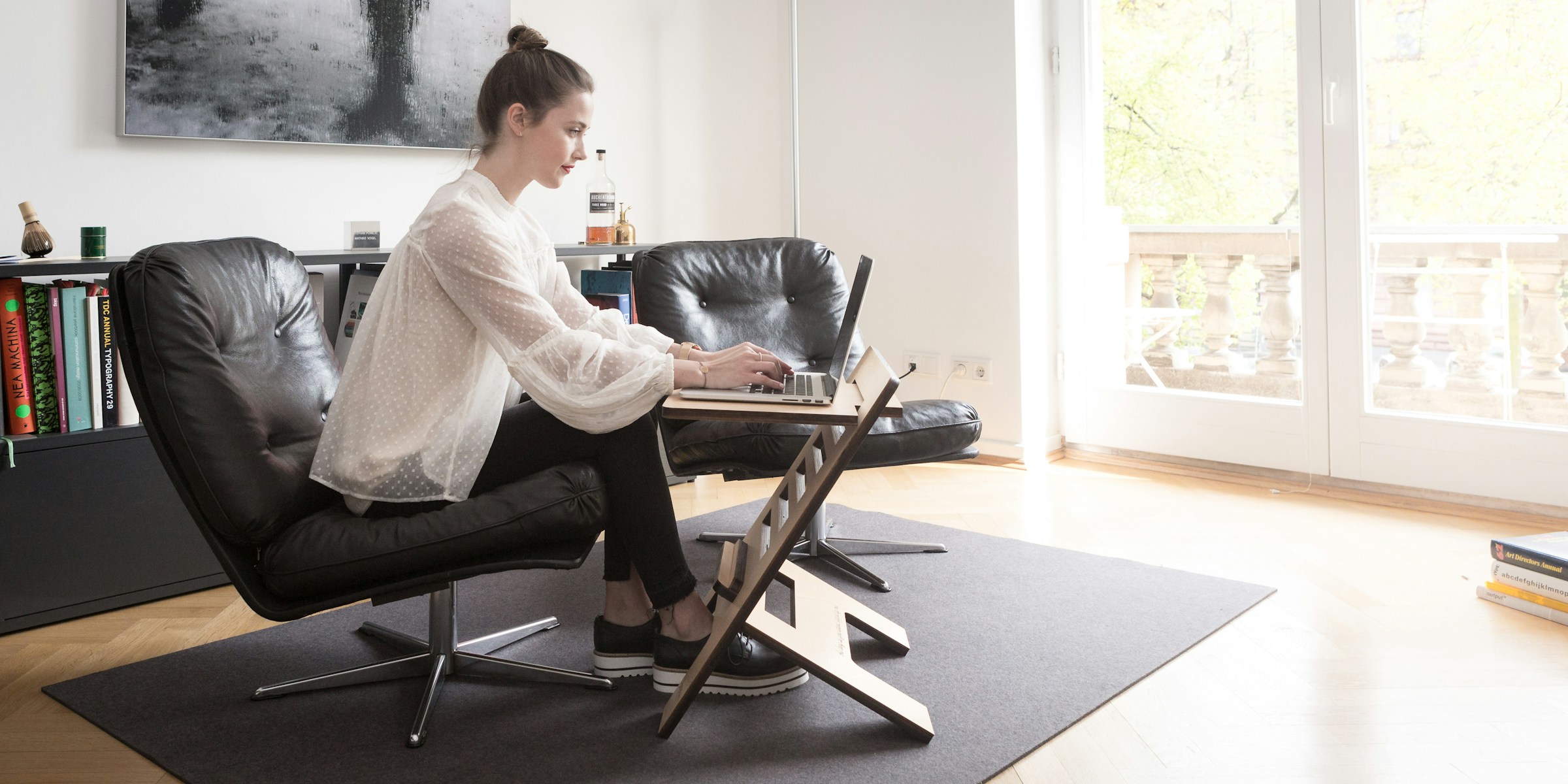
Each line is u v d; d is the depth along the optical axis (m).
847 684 1.71
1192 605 2.28
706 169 3.97
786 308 2.80
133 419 2.39
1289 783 1.56
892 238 3.94
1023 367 3.66
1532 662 1.96
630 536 1.78
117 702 1.88
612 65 3.64
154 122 2.64
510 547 1.66
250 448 1.59
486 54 3.25
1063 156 3.73
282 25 2.83
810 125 4.12
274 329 1.81
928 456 2.45
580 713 1.81
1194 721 1.76
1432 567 2.53
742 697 1.86
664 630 1.86
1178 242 3.54
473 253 1.66
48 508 2.24
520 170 1.82
